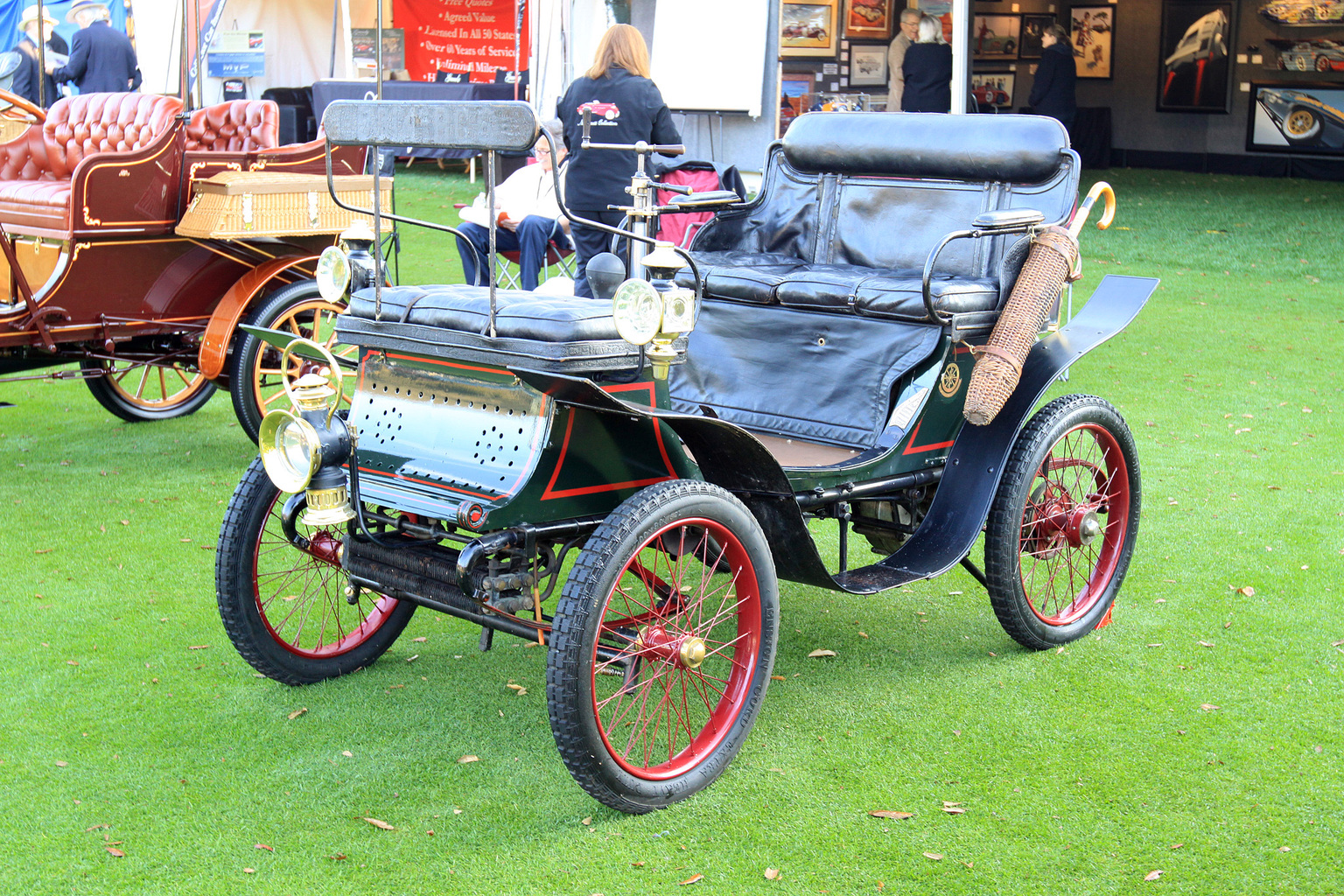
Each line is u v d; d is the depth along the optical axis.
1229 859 2.39
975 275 3.62
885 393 3.26
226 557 2.96
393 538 2.88
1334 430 5.48
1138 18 17.28
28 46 11.61
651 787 2.56
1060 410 3.33
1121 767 2.74
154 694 3.12
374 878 2.35
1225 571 3.90
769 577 2.73
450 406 2.72
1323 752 2.80
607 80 5.98
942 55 11.35
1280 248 10.46
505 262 8.20
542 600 3.15
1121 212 12.52
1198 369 6.63
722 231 4.18
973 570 3.35
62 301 4.64
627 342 2.60
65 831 2.49
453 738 2.91
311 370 5.00
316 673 3.17
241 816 2.56
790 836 2.49
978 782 2.69
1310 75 16.06
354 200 5.23
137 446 5.40
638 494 2.53
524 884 2.34
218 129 5.87
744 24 10.41
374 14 14.55
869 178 3.96
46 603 3.68
